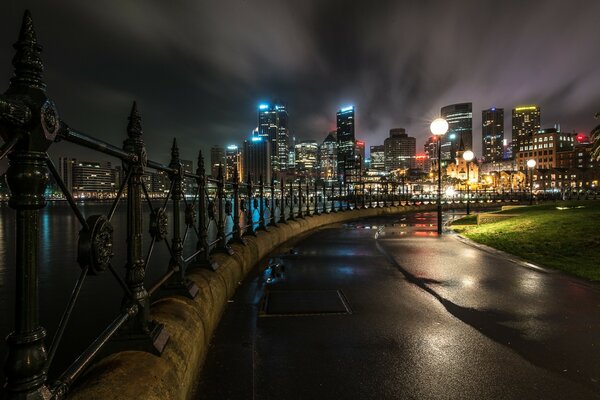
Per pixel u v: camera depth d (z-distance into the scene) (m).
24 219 1.72
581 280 7.90
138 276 2.99
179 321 3.63
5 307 11.73
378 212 31.86
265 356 4.29
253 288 7.27
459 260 10.17
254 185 11.37
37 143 1.71
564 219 16.39
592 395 3.54
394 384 3.71
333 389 3.61
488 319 5.60
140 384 2.39
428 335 4.96
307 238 14.97
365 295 6.84
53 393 1.79
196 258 5.94
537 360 4.24
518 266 9.38
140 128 3.23
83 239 2.19
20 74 1.75
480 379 3.82
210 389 3.56
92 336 8.09
